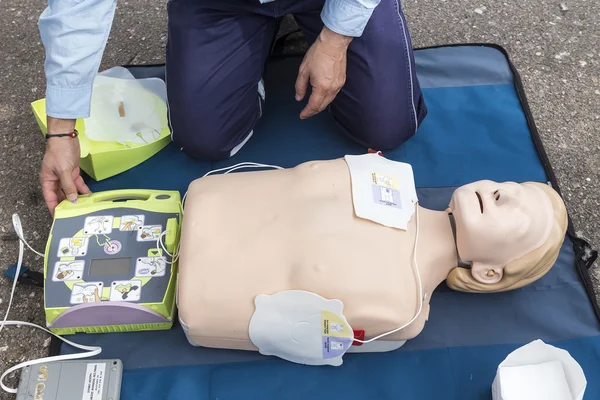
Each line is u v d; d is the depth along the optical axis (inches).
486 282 48.0
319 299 42.6
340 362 46.6
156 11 76.0
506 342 49.9
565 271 53.5
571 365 43.1
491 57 68.4
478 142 62.3
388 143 59.9
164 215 51.1
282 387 47.5
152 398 46.8
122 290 47.5
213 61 54.1
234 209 46.0
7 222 57.8
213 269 43.9
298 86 50.5
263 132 62.8
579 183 61.4
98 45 43.3
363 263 43.1
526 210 45.3
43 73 69.7
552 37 74.3
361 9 45.0
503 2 77.8
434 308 51.6
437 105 64.8
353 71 55.3
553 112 67.0
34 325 49.5
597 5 77.7
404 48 55.2
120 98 61.5
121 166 58.9
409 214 46.0
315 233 43.9
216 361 48.7
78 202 51.6
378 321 42.9
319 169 47.6
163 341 49.6
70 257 48.8
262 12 53.6
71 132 47.3
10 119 65.3
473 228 45.1
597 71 70.8
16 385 48.5
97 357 48.6
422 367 48.6
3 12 75.8
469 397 47.2
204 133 56.4
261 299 43.3
